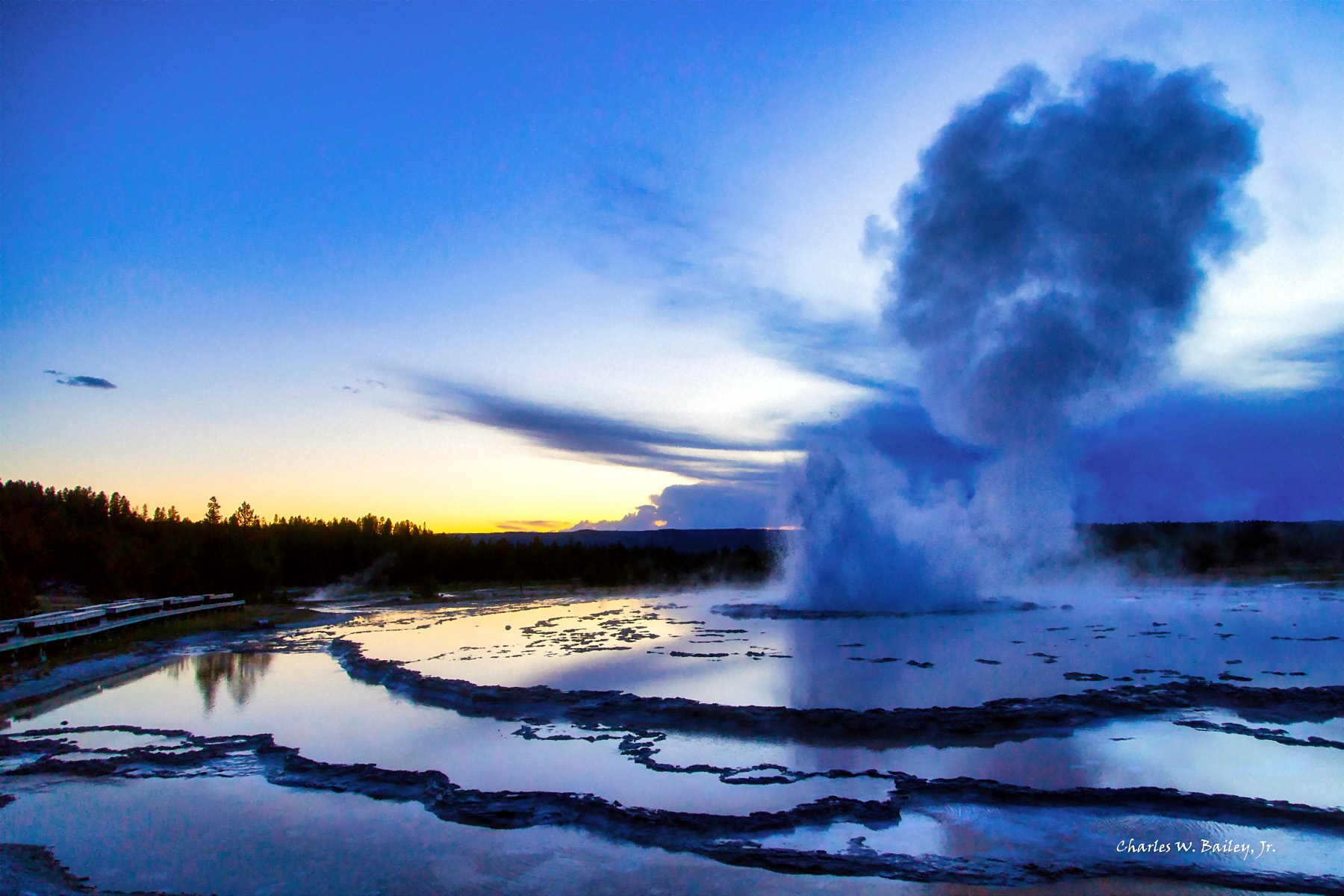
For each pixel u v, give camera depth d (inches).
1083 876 347.3
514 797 444.5
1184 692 629.9
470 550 2770.7
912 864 361.1
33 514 2915.8
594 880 358.6
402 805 454.0
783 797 446.3
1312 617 1124.5
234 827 426.3
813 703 621.0
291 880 365.4
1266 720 572.4
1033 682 689.6
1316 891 332.5
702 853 379.6
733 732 565.3
